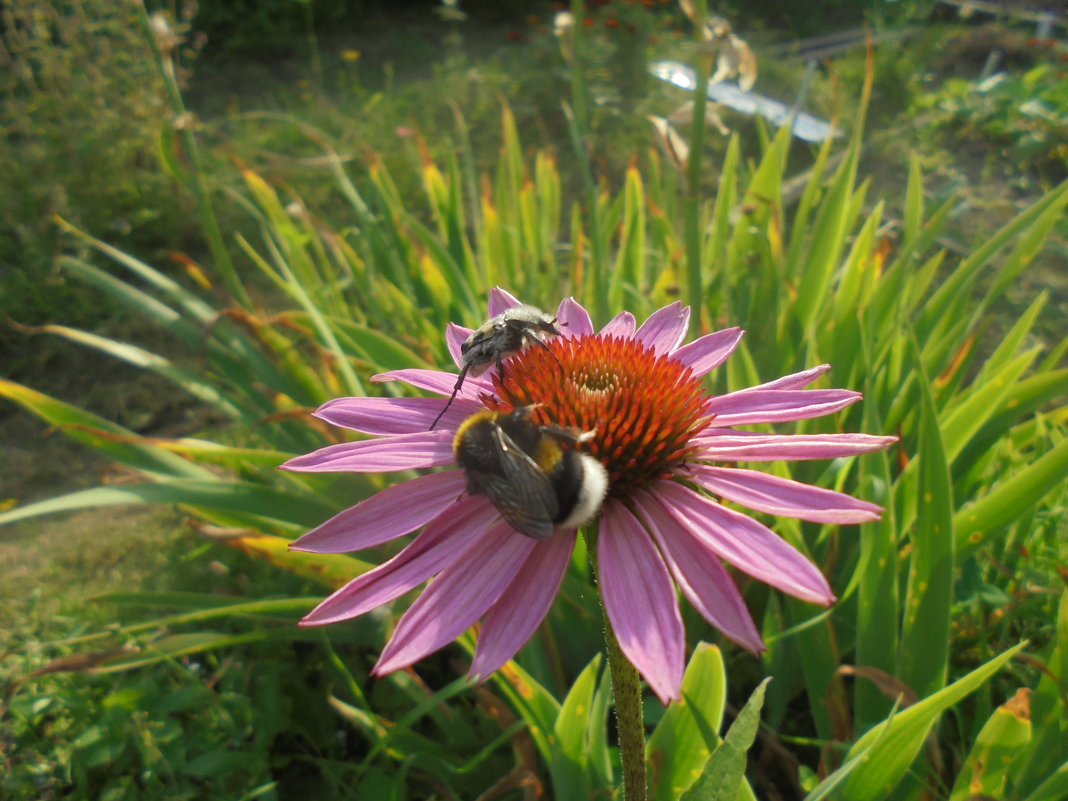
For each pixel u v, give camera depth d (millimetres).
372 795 214
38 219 512
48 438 415
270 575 290
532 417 131
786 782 229
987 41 779
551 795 221
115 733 226
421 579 131
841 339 269
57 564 329
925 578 192
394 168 584
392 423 155
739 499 133
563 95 671
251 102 726
